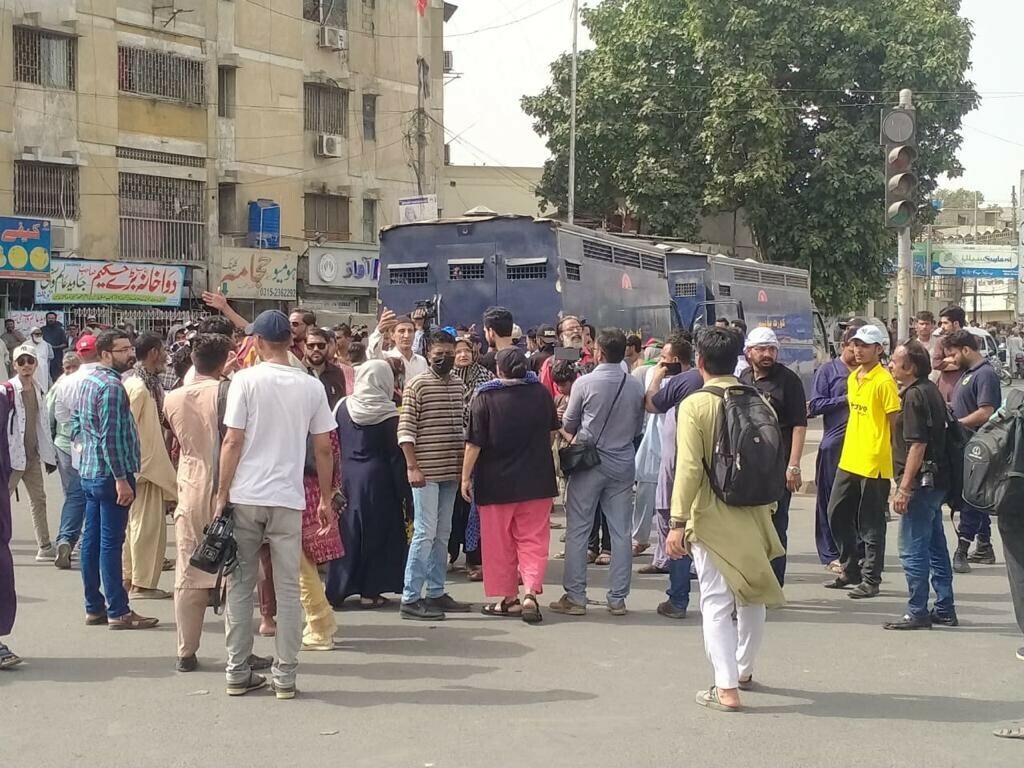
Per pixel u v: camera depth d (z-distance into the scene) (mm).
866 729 5414
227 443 5805
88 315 24547
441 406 7707
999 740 5273
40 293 23578
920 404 7250
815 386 9359
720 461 5633
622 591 7844
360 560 7992
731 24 29594
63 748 5125
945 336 9875
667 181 30922
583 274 15484
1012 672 6441
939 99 29875
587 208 34219
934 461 7305
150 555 8305
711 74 30219
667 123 31453
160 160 27109
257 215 29047
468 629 7445
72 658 6672
